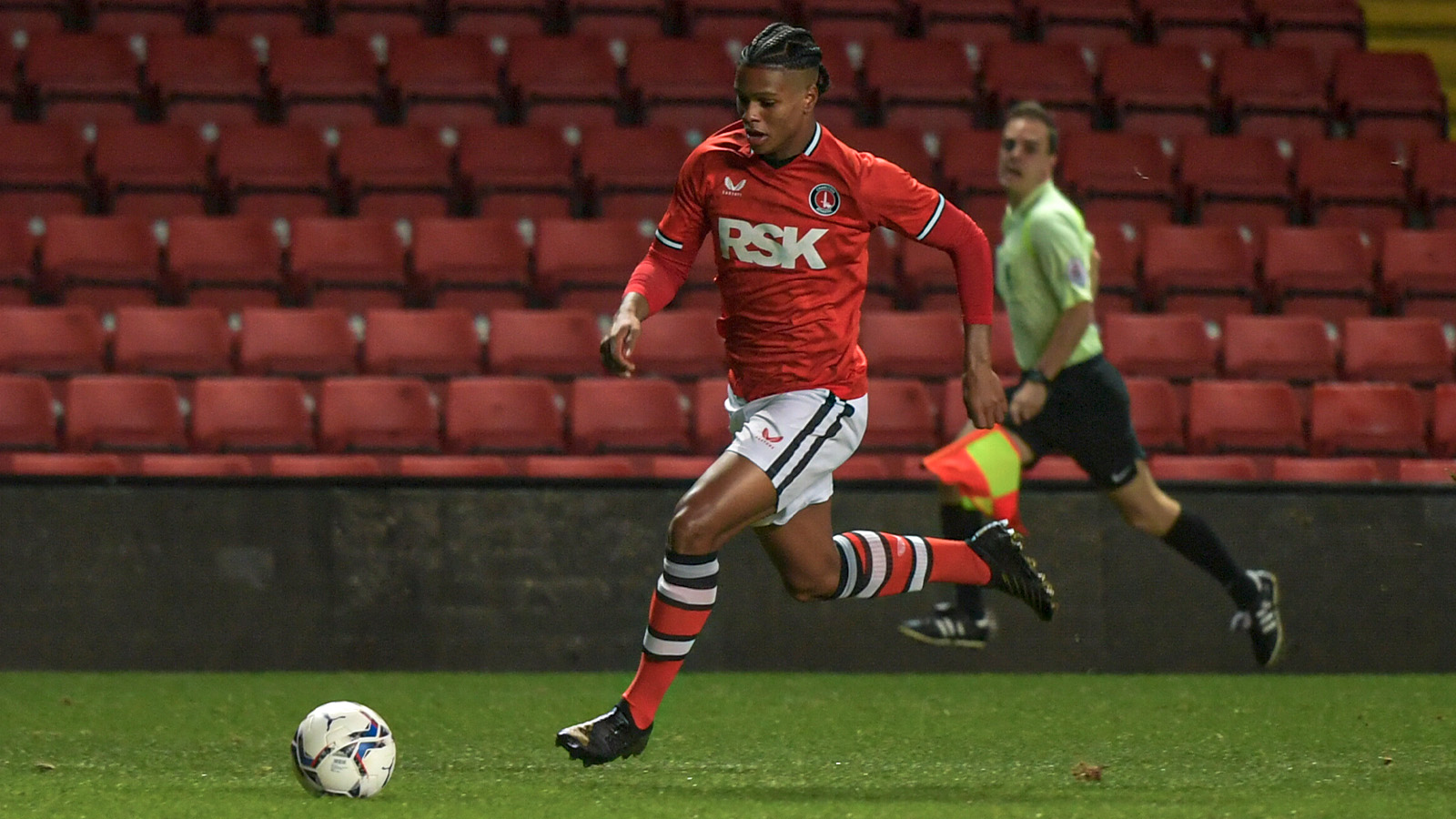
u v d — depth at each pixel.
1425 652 28.56
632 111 46.34
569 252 39.50
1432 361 38.19
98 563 26.97
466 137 42.84
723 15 49.09
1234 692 24.78
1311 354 37.88
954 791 13.89
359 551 27.38
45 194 40.75
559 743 14.21
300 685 24.78
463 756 16.73
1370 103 48.19
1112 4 50.56
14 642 26.78
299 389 33.72
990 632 22.88
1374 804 12.90
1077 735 19.09
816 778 14.93
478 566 27.53
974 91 47.03
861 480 27.73
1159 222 43.44
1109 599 28.33
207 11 47.66
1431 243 41.88
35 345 35.28
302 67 45.19
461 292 38.44
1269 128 47.12
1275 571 28.44
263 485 27.28
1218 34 50.62
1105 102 47.78
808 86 13.91
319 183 41.50
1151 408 35.00
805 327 14.37
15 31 45.97
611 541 27.75
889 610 28.06
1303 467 33.94
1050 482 28.36
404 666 27.31
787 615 27.91
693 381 36.41
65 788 13.83
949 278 40.12
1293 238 41.62
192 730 19.33
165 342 35.66
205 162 42.41
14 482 26.89
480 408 34.06
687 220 14.70
